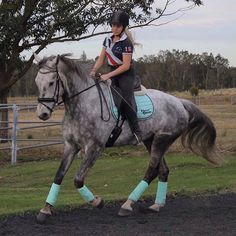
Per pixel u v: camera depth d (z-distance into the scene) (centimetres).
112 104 696
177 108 777
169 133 762
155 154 752
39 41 1797
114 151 1559
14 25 1659
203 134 811
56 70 661
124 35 709
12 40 1733
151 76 6900
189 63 7456
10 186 1130
